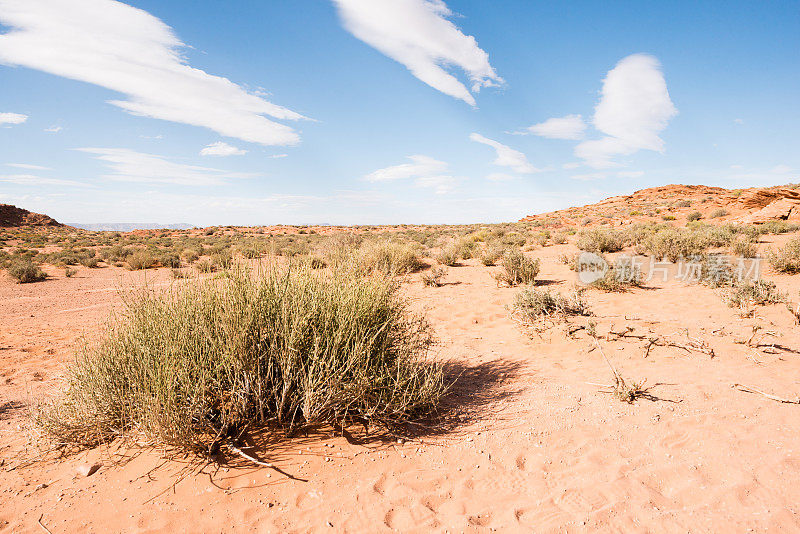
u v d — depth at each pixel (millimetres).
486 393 4039
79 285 16469
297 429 3152
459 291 10133
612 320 6453
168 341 2906
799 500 2350
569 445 3047
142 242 49594
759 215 26609
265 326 3141
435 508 2441
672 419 3326
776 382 3906
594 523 2270
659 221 37125
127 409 2949
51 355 6191
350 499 2492
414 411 3504
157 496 2490
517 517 2350
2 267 22109
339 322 3195
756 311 6527
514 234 32750
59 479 2701
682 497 2449
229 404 3047
